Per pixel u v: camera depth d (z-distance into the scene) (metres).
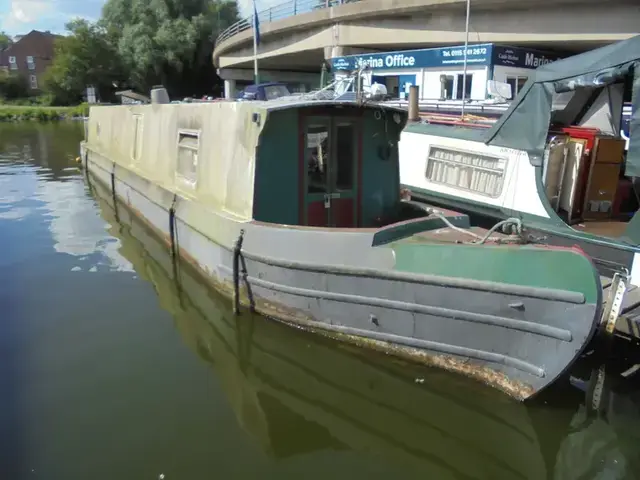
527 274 5.69
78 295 9.33
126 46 58.00
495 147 10.20
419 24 26.97
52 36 92.75
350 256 6.84
